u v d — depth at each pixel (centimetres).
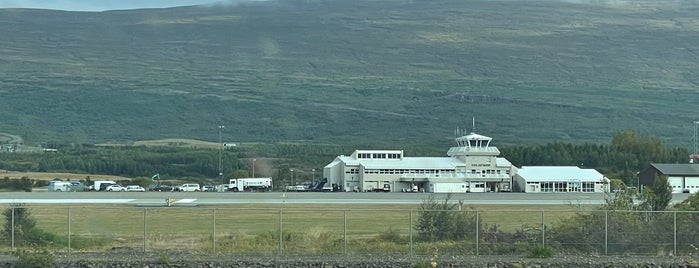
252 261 12744
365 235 16675
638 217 14725
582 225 14412
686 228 14162
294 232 16362
